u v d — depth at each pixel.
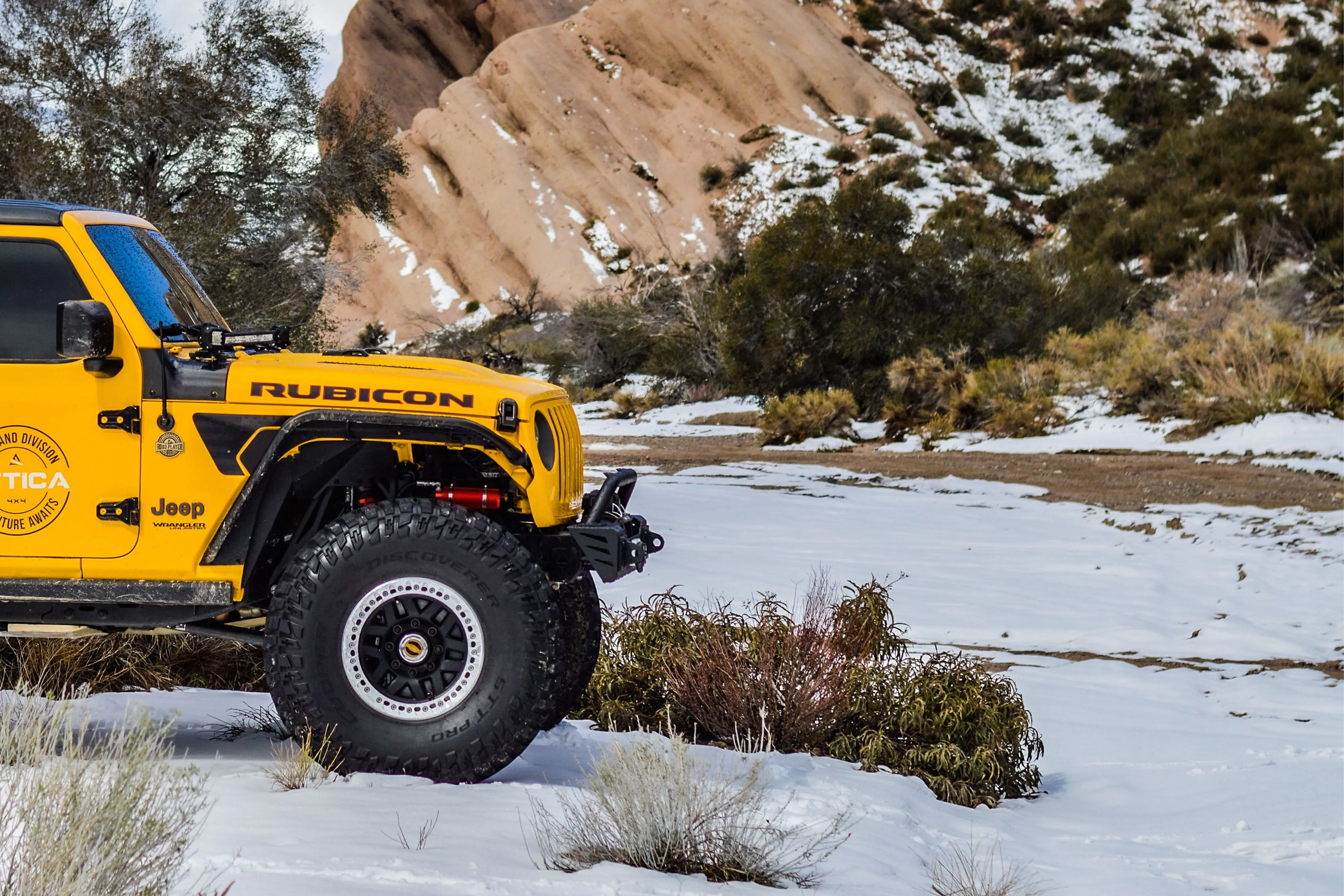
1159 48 68.56
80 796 2.68
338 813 3.95
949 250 35.41
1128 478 20.67
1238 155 46.50
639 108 70.12
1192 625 10.83
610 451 31.17
